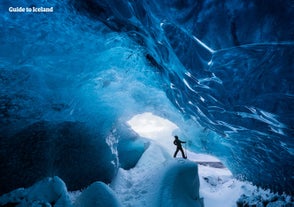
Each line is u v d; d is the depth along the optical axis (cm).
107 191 550
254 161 754
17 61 501
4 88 533
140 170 1002
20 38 466
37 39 483
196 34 319
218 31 286
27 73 538
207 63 362
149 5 347
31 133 654
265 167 707
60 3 414
